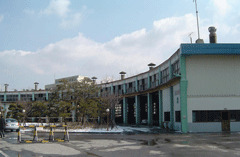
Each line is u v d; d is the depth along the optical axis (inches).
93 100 1364.4
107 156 449.7
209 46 992.2
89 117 1407.5
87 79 1397.6
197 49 994.1
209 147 550.0
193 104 1010.7
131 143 639.1
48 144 633.0
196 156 440.5
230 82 1023.0
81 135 910.4
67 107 1291.8
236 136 795.4
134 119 1936.5
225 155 449.1
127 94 1760.6
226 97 1016.9
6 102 2659.9
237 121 1013.8
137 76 1739.7
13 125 1132.5
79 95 1349.7
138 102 1692.9
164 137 792.9
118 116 2022.6
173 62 1171.3
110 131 1090.1
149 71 1577.3
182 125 998.4
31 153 488.1
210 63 1026.7
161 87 1347.2
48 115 1277.1
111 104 1369.3
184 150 509.7
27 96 2704.2
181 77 1013.2
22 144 634.2
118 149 533.3
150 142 656.4
